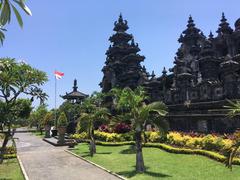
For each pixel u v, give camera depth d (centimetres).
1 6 459
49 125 5253
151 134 2948
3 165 2266
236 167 1714
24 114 1983
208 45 3644
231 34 3806
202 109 3044
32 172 1977
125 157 2383
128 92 1928
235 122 2525
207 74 3506
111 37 5381
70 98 5169
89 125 2709
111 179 1680
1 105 1817
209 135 2297
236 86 2727
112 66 5041
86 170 1981
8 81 1720
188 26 4450
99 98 3381
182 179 1546
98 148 3080
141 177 1642
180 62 3888
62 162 2353
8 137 2011
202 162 1925
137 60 4866
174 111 3444
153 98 3994
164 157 2234
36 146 3684
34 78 1791
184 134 2741
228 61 2822
